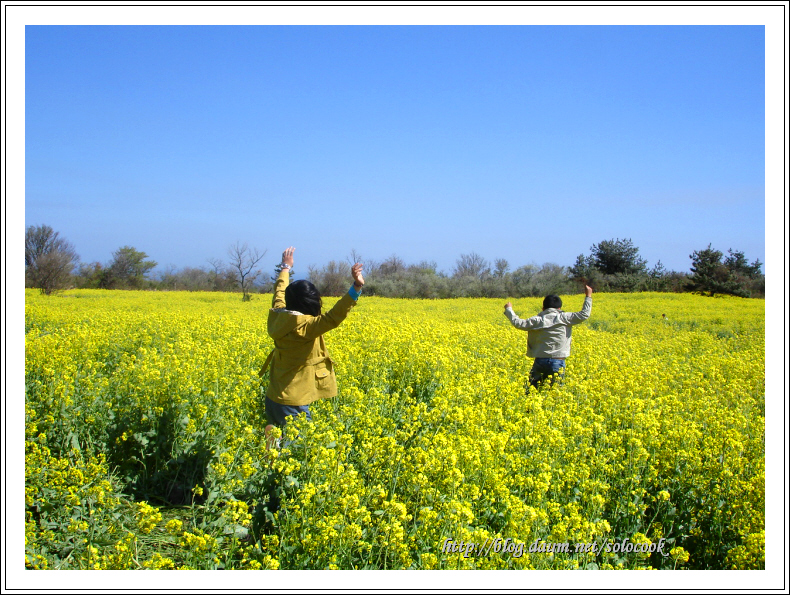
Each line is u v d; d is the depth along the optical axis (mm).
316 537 3564
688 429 5355
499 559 3504
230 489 4098
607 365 9188
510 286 49375
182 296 38031
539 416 5508
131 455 5191
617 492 4535
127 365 7586
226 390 6250
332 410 5945
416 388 7793
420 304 30578
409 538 3773
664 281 54312
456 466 4266
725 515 4305
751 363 10000
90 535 3781
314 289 5297
